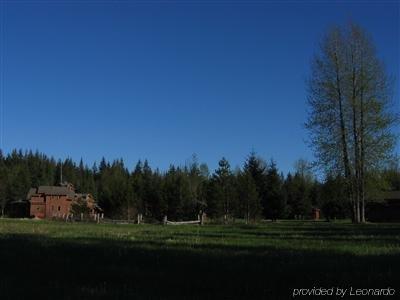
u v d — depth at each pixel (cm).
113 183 13000
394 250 1991
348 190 5888
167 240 2602
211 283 1305
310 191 11481
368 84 5747
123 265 1633
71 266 1628
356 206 5806
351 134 5762
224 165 9600
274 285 1261
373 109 5725
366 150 5719
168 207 10288
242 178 9656
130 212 10450
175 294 1198
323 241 2488
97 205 13350
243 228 4106
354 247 2125
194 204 10212
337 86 5791
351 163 5750
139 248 2134
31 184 17300
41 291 1229
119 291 1230
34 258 1833
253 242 2442
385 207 9056
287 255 1819
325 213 9988
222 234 3161
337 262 1599
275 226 4534
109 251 2022
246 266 1541
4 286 1291
